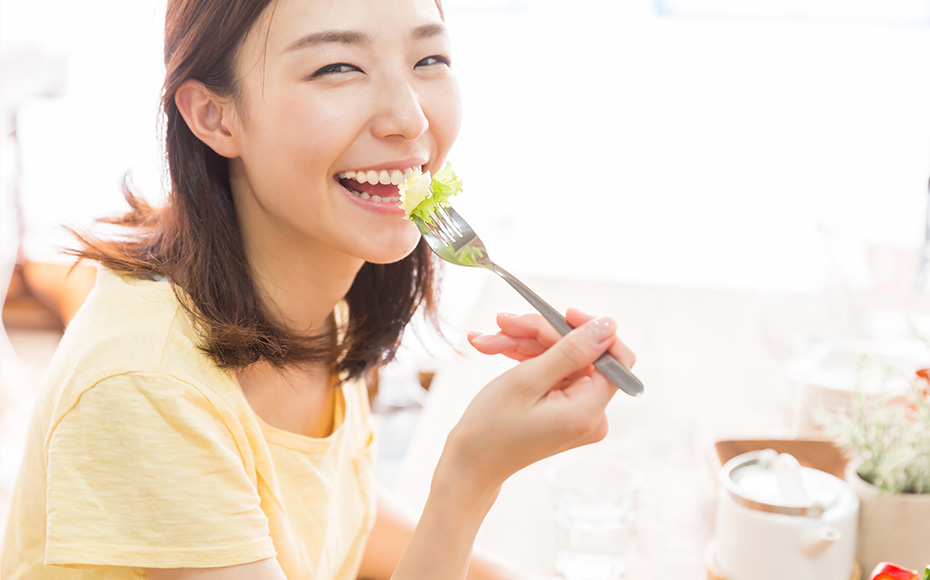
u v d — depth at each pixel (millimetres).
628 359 771
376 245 885
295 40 819
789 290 1504
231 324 868
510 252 4258
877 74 5297
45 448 844
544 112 5266
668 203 4641
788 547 1000
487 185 4805
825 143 4871
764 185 4645
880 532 1025
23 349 3479
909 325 1230
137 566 811
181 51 866
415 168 886
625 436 1443
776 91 5293
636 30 5766
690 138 5012
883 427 1069
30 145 3986
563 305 1910
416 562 818
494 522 1257
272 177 870
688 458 1387
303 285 979
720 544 1062
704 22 5789
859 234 1488
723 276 3949
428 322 1170
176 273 885
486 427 777
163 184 943
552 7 5832
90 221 1016
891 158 4688
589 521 1118
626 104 5312
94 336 834
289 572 961
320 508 1003
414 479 1346
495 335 835
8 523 962
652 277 3973
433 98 876
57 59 3203
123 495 807
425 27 845
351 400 1132
